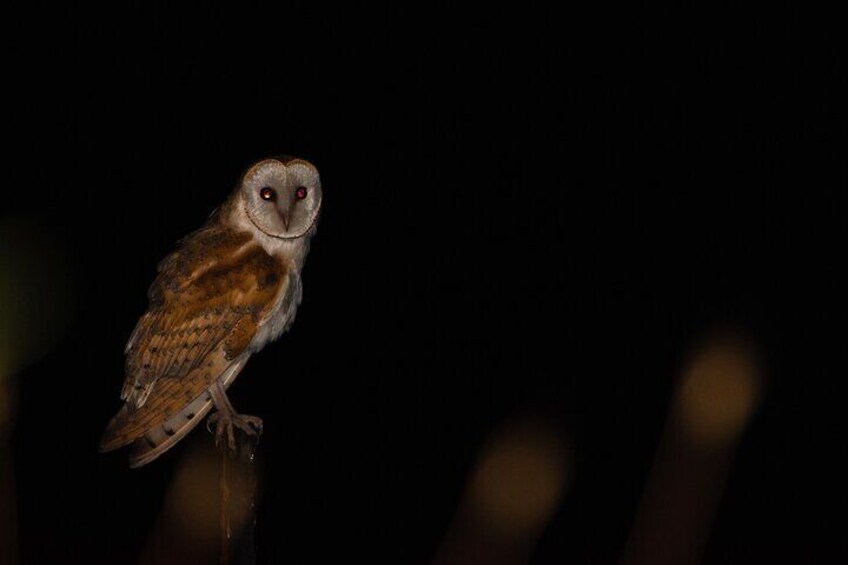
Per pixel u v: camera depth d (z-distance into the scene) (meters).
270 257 7.20
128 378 6.85
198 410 6.85
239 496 3.84
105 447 6.62
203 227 7.46
